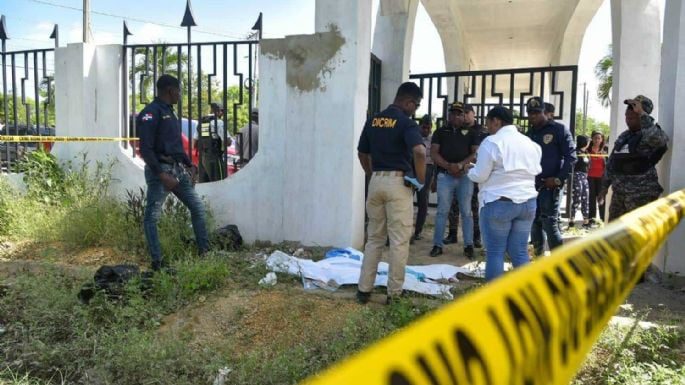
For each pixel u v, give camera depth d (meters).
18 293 4.11
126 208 5.95
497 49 13.48
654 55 6.33
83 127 6.84
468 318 0.56
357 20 5.29
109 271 4.10
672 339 3.19
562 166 4.71
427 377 0.48
